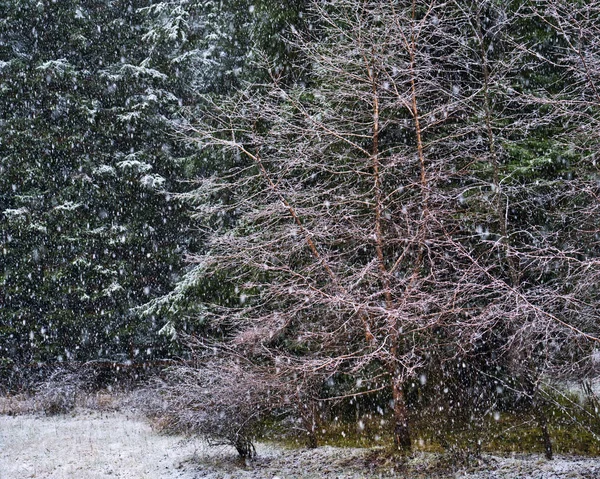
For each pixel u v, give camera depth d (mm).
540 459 8000
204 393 9000
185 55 20766
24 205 21031
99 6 22969
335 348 8812
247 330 9180
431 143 8930
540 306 7195
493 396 9578
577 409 9398
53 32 22062
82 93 21938
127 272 20812
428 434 9352
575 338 7180
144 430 13305
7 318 20500
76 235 20750
